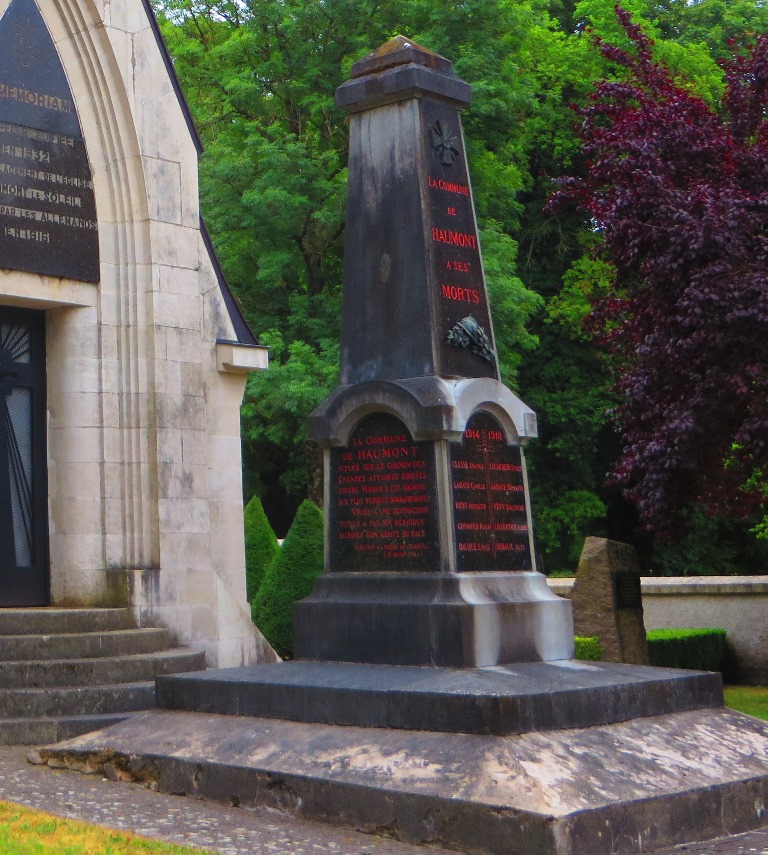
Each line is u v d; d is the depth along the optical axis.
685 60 32.84
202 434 14.27
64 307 13.80
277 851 7.64
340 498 10.52
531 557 10.53
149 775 9.32
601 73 34.06
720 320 13.90
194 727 9.62
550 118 34.22
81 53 13.96
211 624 14.05
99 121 14.03
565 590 21.05
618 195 14.55
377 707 8.84
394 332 10.43
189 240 14.46
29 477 13.80
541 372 34.62
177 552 13.84
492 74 29.50
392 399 10.12
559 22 38.81
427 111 10.62
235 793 8.78
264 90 32.03
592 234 34.25
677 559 35.34
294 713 9.34
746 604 21.33
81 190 13.87
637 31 17.20
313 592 10.54
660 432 14.52
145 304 14.00
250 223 29.09
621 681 9.25
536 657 9.91
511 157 33.62
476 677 8.96
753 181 14.99
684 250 14.06
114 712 11.52
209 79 32.34
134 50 14.23
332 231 30.55
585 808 7.54
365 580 10.21
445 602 9.65
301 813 8.43
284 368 27.88
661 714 9.44
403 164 10.54
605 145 15.30
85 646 12.33
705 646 20.64
